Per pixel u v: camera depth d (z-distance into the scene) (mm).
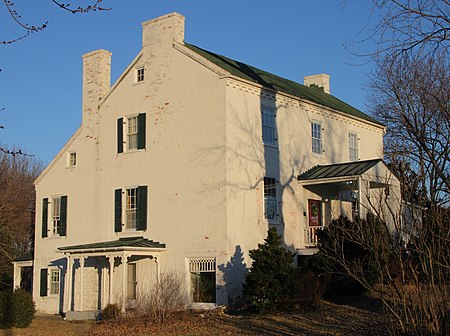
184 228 26297
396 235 14227
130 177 28969
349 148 33406
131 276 27844
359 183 26172
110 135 30328
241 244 25328
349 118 33500
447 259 11938
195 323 21578
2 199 38812
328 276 23000
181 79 27438
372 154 35250
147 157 28344
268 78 31938
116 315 24062
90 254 27000
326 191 30859
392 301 13156
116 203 29406
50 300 31891
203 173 26000
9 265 38375
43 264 32656
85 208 30984
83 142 31656
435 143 21875
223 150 25406
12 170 46000
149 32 29125
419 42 12328
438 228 12125
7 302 23188
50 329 22859
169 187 27203
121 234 28906
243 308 23594
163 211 27250
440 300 12016
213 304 24703
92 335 20953
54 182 32906
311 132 30641
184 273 25859
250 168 26375
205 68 26578
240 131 26156
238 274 24938
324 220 30328
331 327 18859
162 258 26875
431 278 11742
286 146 28672
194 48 29094
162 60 28375
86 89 31922
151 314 22484
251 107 26953
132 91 29547
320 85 39344
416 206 12500
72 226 31469
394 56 12719
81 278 27375
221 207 25141
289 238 27906
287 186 28328
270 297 22016
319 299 22578
